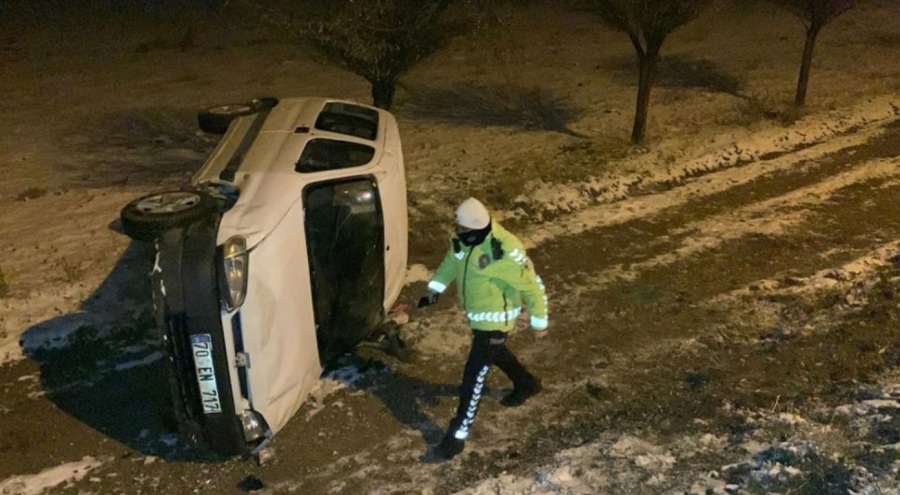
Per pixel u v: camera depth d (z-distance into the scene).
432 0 8.68
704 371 6.03
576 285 7.33
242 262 4.61
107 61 16.36
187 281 4.45
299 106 6.75
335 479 4.95
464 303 4.97
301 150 5.76
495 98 13.39
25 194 9.37
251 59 16.31
